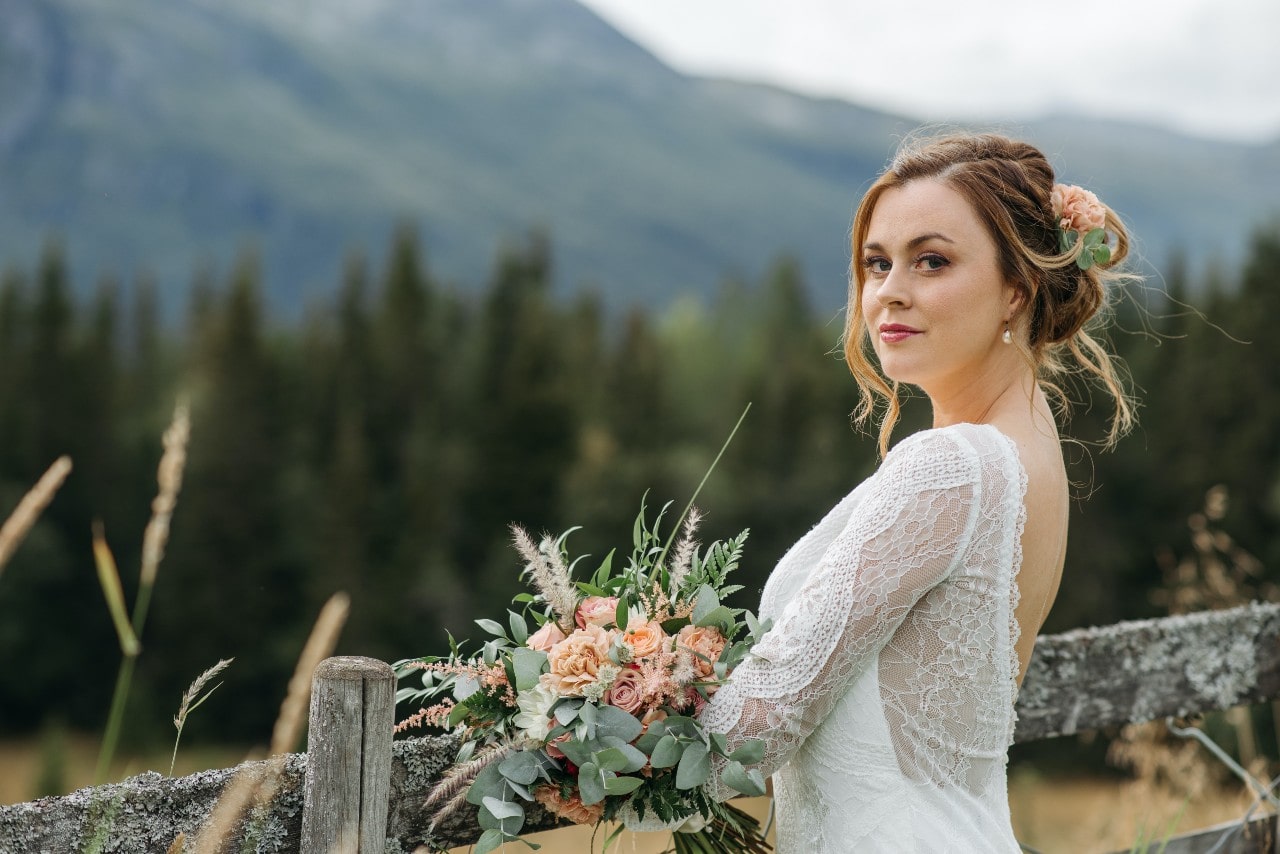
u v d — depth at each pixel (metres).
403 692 1.68
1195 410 33.66
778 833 1.73
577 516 39.62
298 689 1.27
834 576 1.57
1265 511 32.78
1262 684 2.43
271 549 39.75
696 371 56.16
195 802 1.48
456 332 50.69
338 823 1.50
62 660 39.34
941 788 1.57
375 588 38.03
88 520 41.34
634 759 1.52
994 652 1.57
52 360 43.56
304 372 44.84
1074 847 3.11
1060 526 1.67
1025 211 1.71
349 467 39.38
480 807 1.58
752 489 39.84
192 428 40.84
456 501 40.59
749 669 1.60
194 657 38.16
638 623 1.64
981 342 1.71
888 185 1.76
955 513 1.55
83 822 1.42
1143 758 3.08
